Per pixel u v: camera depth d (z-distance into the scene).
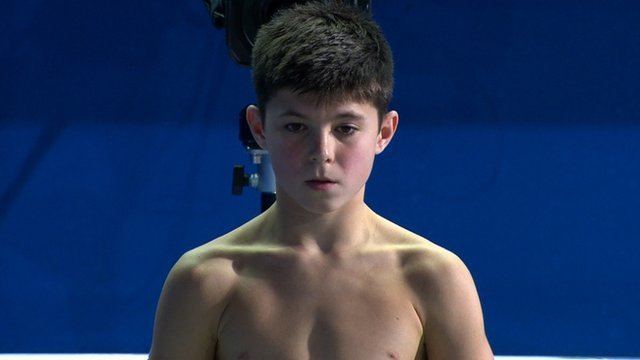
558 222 9.25
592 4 9.04
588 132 9.16
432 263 3.23
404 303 3.19
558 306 9.32
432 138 9.15
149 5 9.06
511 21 9.04
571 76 9.10
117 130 9.18
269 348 3.14
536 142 9.17
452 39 9.05
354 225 3.23
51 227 9.27
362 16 3.17
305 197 2.96
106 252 9.30
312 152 2.89
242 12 4.57
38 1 9.03
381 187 9.18
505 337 9.35
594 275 9.29
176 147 9.21
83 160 9.21
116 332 9.40
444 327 3.21
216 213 9.27
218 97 9.16
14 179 9.20
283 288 3.19
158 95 9.16
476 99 9.11
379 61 3.01
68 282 9.32
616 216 9.23
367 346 3.12
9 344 9.34
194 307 3.22
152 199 9.25
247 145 4.79
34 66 9.09
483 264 9.28
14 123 9.15
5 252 9.27
